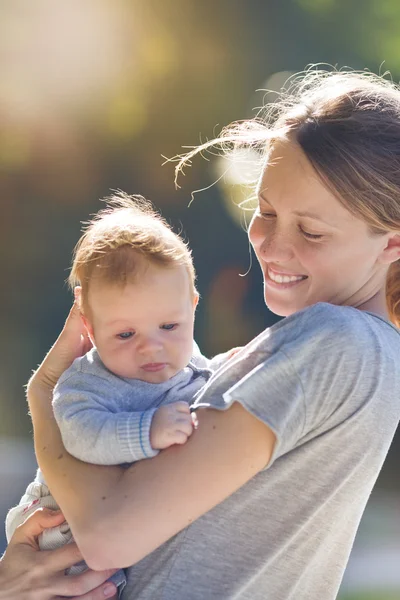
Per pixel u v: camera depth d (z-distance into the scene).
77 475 3.51
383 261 3.86
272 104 4.65
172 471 3.38
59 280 35.12
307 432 3.46
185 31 32.97
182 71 33.22
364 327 3.56
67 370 3.88
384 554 16.41
